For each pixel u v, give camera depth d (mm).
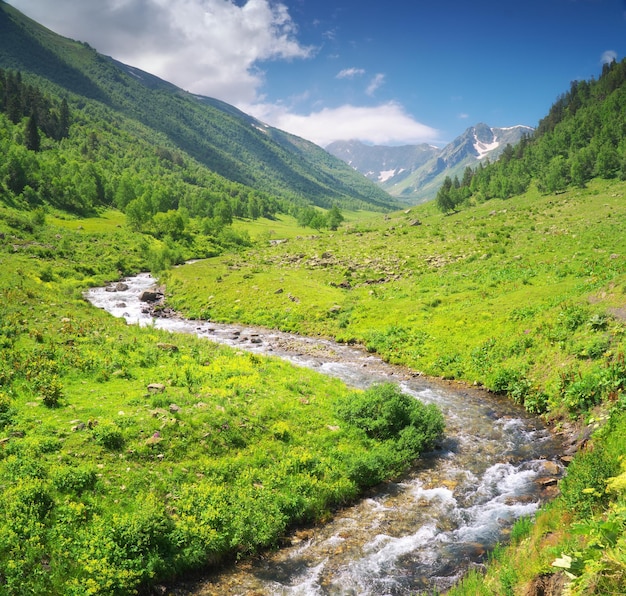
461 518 16562
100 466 16328
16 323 29594
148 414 19875
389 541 15406
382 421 22750
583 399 23906
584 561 8125
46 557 12703
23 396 20547
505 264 59406
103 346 28203
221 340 44188
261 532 15359
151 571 13133
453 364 34312
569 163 158000
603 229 70500
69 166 169500
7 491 14148
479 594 10680
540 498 17438
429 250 82438
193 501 15906
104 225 127812
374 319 46656
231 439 19578
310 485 17844
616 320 29016
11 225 90688
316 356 39344
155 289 68312
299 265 80750
